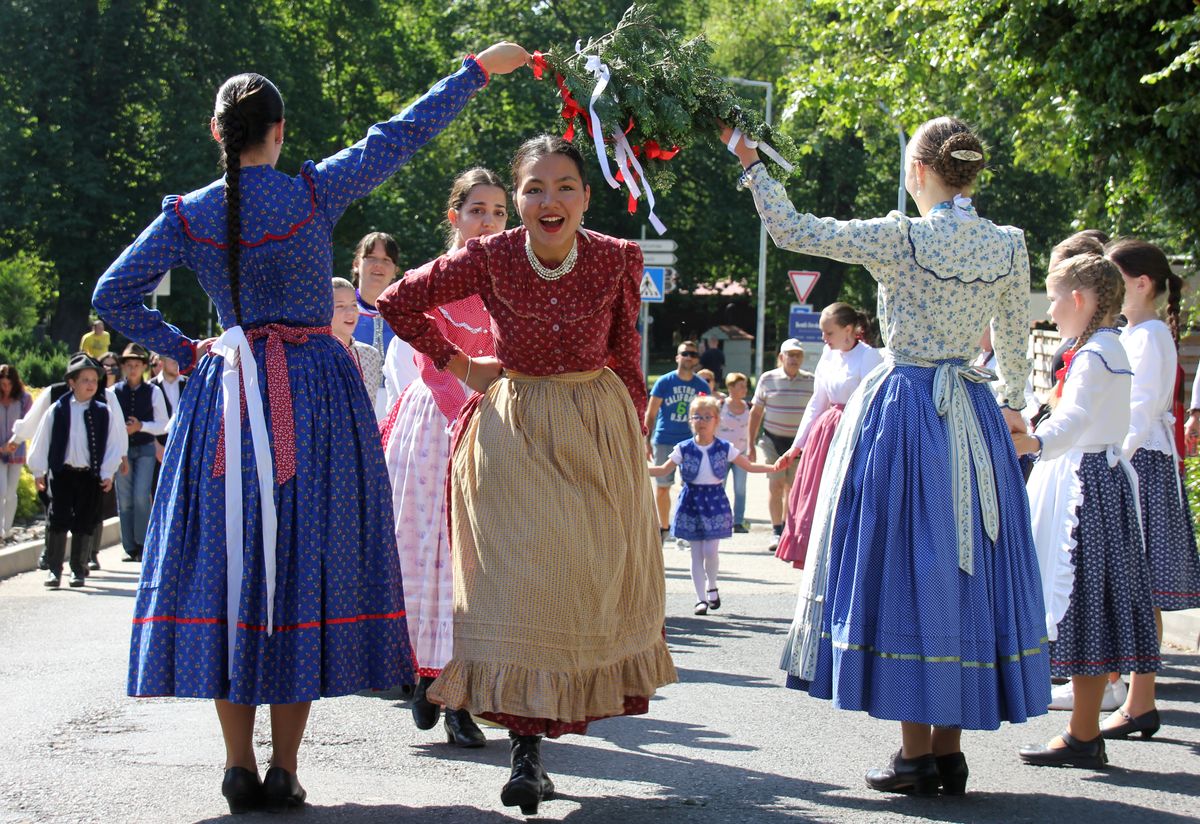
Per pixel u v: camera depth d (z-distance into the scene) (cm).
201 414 425
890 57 1688
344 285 668
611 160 477
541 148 432
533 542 420
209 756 511
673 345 6638
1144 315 618
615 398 443
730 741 554
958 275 463
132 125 3697
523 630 416
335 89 4328
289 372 427
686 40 490
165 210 433
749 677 710
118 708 604
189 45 3719
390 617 433
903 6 1531
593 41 477
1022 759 524
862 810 444
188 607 413
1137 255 614
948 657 443
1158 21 1156
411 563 547
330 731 562
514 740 434
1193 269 1348
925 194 481
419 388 561
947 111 1673
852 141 4403
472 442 438
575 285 435
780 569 1228
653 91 470
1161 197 1326
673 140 484
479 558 426
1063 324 542
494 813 434
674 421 1397
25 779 472
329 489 425
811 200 4666
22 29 3503
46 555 1122
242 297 430
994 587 455
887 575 450
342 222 4088
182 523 420
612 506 431
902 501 454
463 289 439
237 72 3791
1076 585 523
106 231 3697
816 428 916
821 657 464
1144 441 616
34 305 3831
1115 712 584
